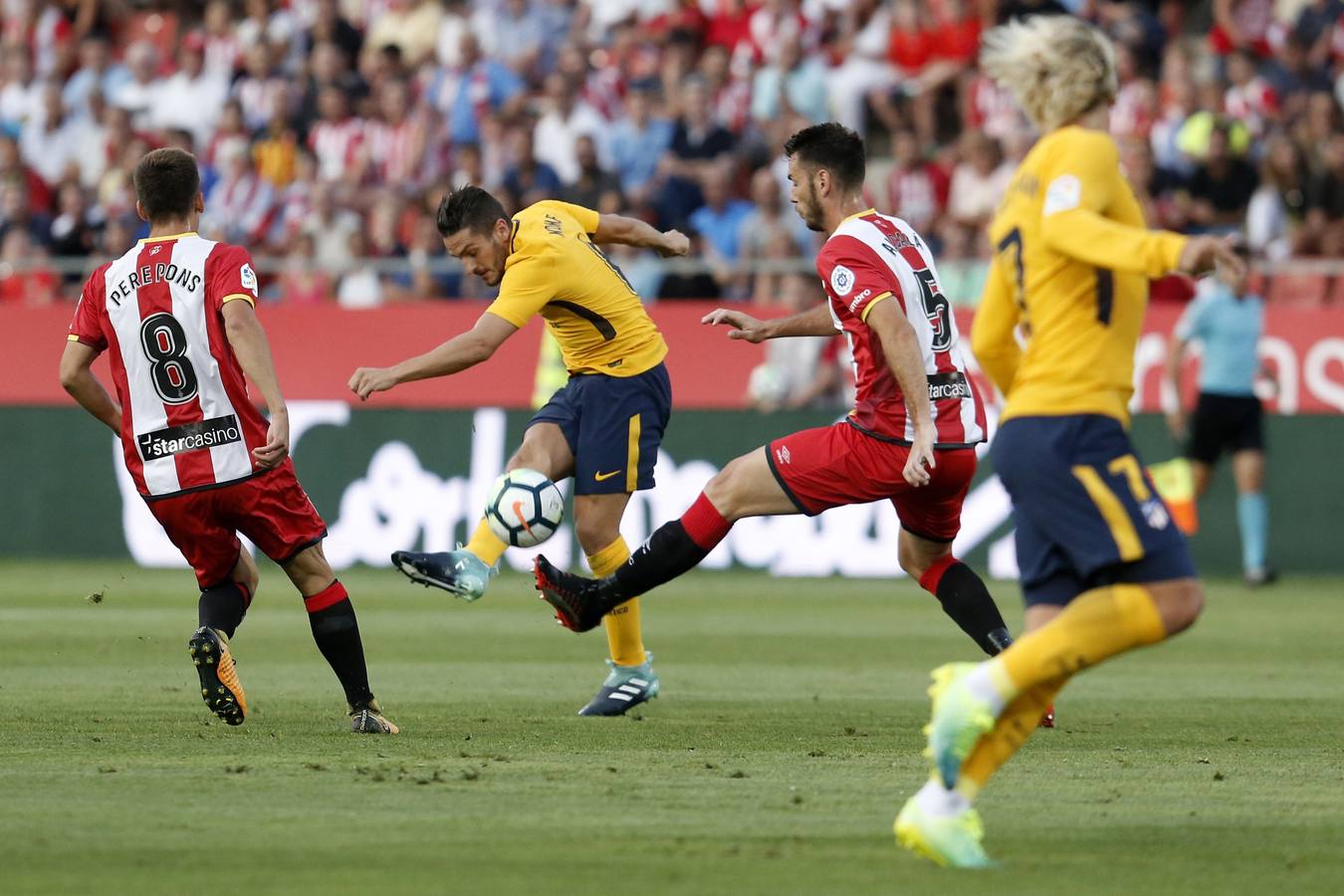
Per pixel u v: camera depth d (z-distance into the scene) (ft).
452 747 71.56
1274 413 176.65
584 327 84.84
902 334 74.02
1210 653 117.70
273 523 73.15
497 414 183.11
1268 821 56.24
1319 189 198.49
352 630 75.46
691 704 89.25
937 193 207.62
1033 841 52.75
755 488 79.30
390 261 199.11
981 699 48.65
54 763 66.03
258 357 71.00
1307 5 219.61
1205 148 204.23
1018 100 54.49
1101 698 93.71
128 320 72.28
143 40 255.91
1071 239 49.88
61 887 45.32
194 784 61.21
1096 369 51.29
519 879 46.55
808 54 224.53
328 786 60.85
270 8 244.01
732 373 183.01
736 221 203.10
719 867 48.21
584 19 239.09
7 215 214.28
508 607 151.53
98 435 190.29
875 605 152.87
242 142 225.35
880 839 52.47
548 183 206.18
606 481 85.71
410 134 222.89
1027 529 52.90
